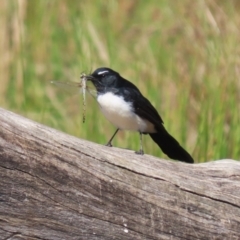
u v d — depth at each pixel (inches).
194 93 510.9
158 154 455.2
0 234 261.7
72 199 271.9
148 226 285.3
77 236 273.3
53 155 269.7
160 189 290.0
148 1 652.1
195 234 293.6
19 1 599.5
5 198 260.5
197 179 300.4
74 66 599.2
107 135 498.9
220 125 443.8
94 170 278.1
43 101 565.0
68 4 641.6
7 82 573.3
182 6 572.7
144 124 374.6
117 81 375.9
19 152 262.1
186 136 470.6
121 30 625.0
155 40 597.9
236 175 309.0
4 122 261.9
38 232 266.7
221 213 298.7
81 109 523.8
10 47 583.5
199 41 541.0
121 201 281.3
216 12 540.7
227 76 483.5
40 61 614.2
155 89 522.3
